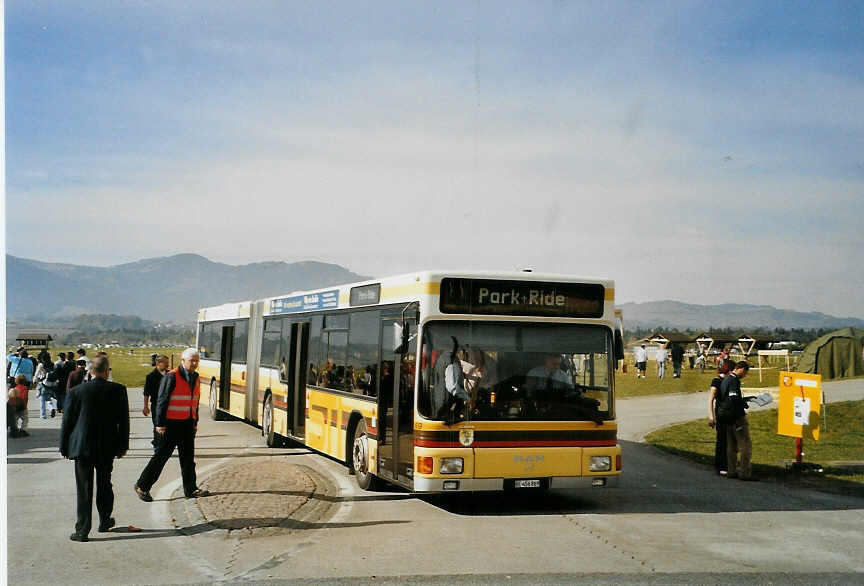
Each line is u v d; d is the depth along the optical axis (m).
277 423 19.03
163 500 12.02
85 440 9.51
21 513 11.11
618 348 11.74
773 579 7.91
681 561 8.59
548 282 11.48
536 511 11.62
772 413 28.05
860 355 45.22
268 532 9.83
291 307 18.91
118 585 7.59
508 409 11.03
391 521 10.73
